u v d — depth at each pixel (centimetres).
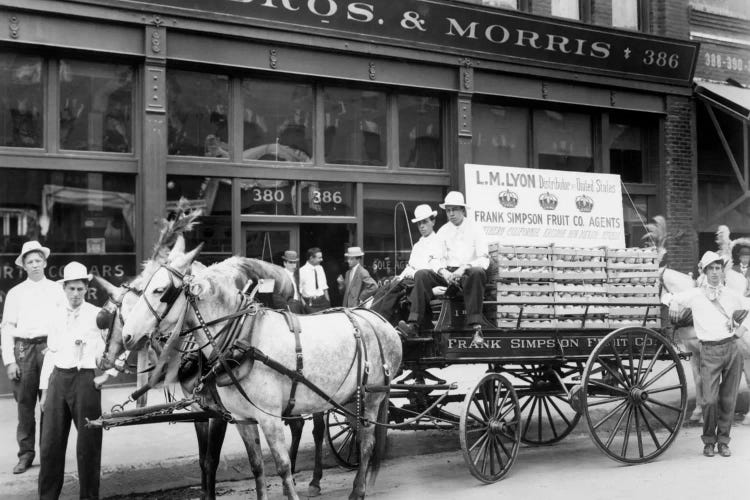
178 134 1050
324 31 1098
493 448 670
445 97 1253
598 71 1359
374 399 614
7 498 616
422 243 749
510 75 1284
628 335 741
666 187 1460
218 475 689
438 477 690
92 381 584
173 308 513
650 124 1482
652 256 766
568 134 1389
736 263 1029
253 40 1059
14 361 677
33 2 915
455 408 864
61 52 962
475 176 762
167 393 607
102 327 532
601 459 750
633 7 1447
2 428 796
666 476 673
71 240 984
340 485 671
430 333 678
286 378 545
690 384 1059
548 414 820
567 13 1363
